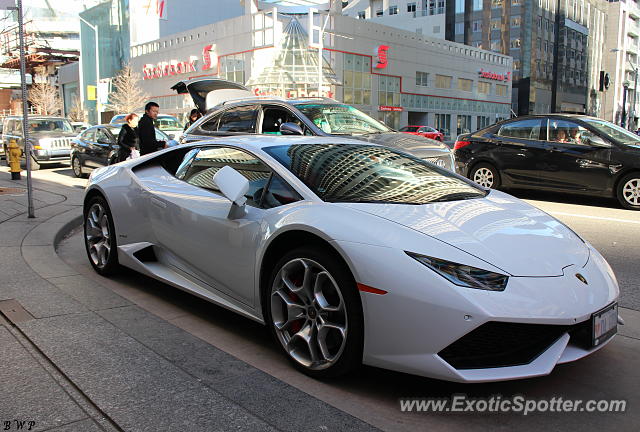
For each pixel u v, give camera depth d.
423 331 2.46
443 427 2.45
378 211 2.90
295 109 7.31
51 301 3.97
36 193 9.53
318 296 2.84
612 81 104.69
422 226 2.77
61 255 5.57
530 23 74.69
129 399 2.57
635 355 3.26
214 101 9.89
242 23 43.41
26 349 3.13
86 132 13.24
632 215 8.09
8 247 5.40
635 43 116.44
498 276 2.53
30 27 66.19
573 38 88.81
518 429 2.45
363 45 46.56
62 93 78.62
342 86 44.91
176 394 2.63
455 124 58.94
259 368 2.99
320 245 2.84
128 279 4.67
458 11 77.12
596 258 3.08
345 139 4.22
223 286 3.49
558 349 2.54
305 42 40.59
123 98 53.97
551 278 2.64
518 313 2.42
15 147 12.32
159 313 3.88
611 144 8.77
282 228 2.99
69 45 82.81
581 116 9.42
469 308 2.40
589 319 2.64
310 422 2.43
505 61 65.56
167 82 53.66
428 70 54.25
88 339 3.29
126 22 61.81
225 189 3.17
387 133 7.52
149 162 4.46
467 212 3.09
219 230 3.44
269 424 2.39
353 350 2.67
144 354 3.10
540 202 9.55
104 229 4.69
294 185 3.22
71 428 2.31
